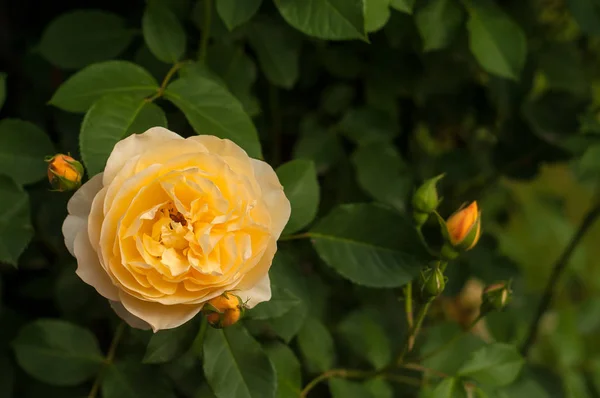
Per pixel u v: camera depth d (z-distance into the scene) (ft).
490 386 2.58
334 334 2.88
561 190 4.64
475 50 2.62
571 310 3.12
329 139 2.85
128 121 2.34
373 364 2.70
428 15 2.64
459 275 2.96
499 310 2.45
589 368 3.05
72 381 2.53
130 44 2.80
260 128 2.93
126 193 2.15
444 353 2.71
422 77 2.93
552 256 4.16
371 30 2.41
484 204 3.34
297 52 2.74
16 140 2.48
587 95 2.96
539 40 2.99
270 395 2.31
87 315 2.71
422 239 2.40
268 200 2.22
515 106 2.96
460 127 3.15
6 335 2.85
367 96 2.91
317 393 2.78
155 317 2.17
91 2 3.01
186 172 2.15
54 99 2.40
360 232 2.43
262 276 2.20
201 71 2.54
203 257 2.15
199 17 2.68
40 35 3.03
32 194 2.75
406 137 3.11
